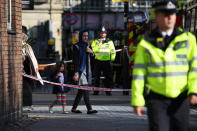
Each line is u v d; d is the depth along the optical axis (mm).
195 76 7402
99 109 18031
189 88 7430
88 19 50500
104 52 24391
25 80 16859
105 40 24578
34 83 17250
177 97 7441
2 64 12414
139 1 47125
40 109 17953
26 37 16734
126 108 18391
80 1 50969
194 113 14523
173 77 7359
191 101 7332
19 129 12430
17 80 13930
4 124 12445
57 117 15312
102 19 50375
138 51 7562
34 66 16391
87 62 16500
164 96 7441
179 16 18156
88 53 16531
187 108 7527
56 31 47969
